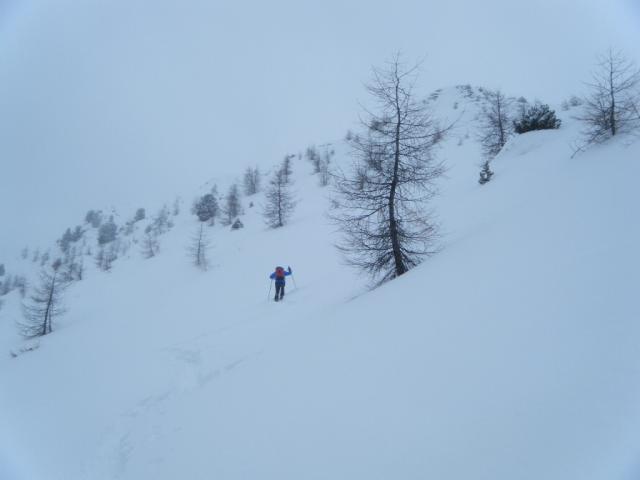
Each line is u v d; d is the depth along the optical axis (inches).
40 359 548.1
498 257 189.0
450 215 562.3
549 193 323.3
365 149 352.8
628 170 250.5
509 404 79.6
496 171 807.7
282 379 164.2
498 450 68.5
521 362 92.8
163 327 577.0
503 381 88.7
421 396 98.7
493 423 76.2
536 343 98.0
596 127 615.2
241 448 118.5
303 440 104.7
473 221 448.8
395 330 157.0
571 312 105.1
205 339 423.2
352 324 198.4
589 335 90.7
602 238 148.4
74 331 880.3
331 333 201.3
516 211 306.0
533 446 65.7
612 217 168.1
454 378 99.9
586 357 83.3
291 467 94.8
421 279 227.5
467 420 80.8
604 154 462.3
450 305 155.4
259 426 127.8
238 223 1887.3
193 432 155.0
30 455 218.2
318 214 1376.7
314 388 137.0
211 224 2391.7
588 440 62.1
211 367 316.5
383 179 362.3
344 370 140.0
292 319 401.7
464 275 187.2
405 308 181.0
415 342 135.5
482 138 1341.0
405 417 92.5
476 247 238.4
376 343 152.6
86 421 254.1
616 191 208.7
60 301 1414.9
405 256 364.8
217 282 885.8
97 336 629.3
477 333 119.6
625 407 65.4
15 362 605.9
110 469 169.3
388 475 75.5
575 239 162.1
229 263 1090.7
